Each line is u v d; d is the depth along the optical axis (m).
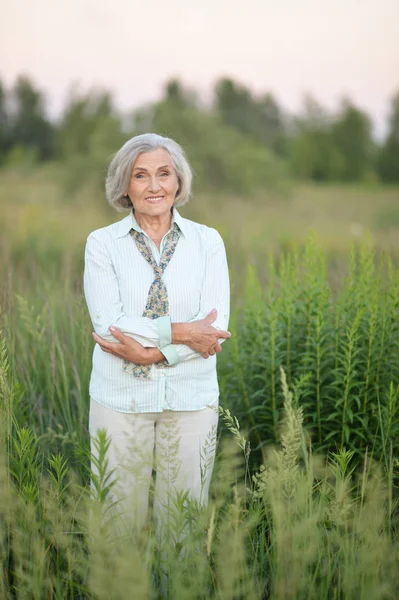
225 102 42.03
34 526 2.42
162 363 2.78
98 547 2.15
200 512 2.44
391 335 3.48
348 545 2.35
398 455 3.36
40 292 4.75
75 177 19.16
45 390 4.04
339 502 2.41
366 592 2.18
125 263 2.81
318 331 3.44
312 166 39.84
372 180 40.12
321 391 3.54
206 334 2.73
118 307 2.79
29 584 2.24
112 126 20.69
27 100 37.44
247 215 17.77
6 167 30.17
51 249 9.48
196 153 21.48
